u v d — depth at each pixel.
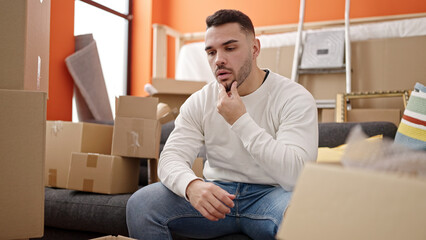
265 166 1.14
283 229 0.50
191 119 1.40
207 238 1.28
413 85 3.06
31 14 1.21
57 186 1.90
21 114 1.05
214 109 1.36
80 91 3.15
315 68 3.29
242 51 1.24
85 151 1.89
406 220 0.42
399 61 3.13
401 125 1.65
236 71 1.24
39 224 1.06
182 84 3.08
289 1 4.32
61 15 3.11
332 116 3.10
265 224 1.13
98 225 1.58
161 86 3.03
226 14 1.25
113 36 4.26
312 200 0.49
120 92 4.39
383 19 3.66
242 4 4.54
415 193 0.42
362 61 3.25
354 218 0.45
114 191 1.70
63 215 1.66
